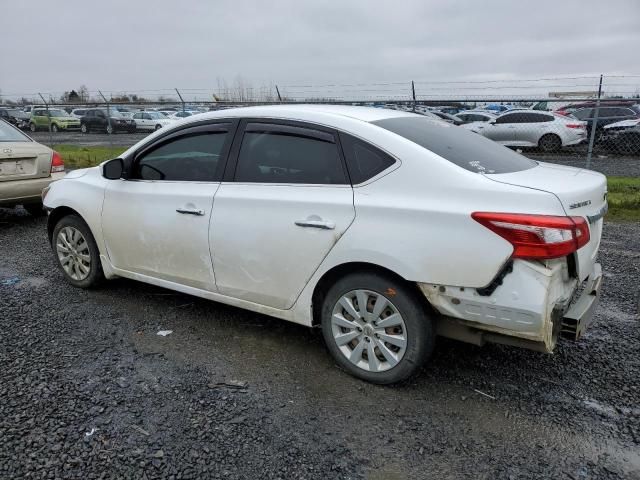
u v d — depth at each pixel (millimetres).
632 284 4879
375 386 3174
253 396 3066
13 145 7039
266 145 3469
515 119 16391
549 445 2645
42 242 6602
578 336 2887
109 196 4277
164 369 3365
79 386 3145
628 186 9773
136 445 2621
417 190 2883
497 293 2662
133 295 4629
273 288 3424
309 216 3158
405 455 2572
